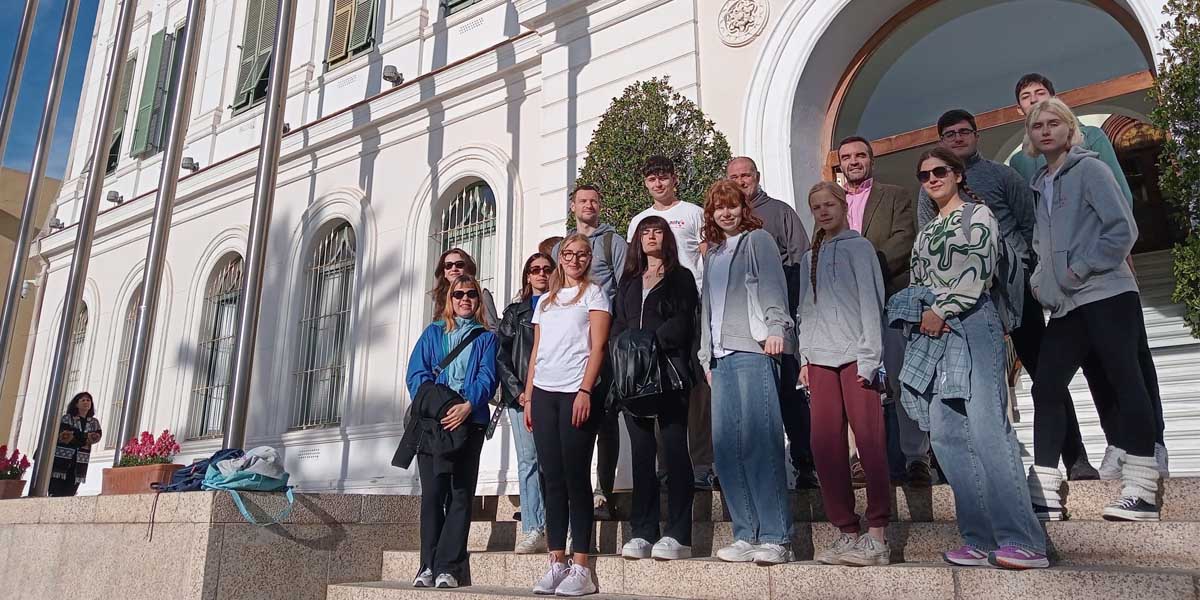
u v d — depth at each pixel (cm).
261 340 1050
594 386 382
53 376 630
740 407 355
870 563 322
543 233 765
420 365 431
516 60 876
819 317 351
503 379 443
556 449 380
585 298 396
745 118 665
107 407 1203
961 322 312
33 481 603
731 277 371
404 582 461
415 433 414
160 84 1348
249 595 433
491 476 789
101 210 1362
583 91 771
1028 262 374
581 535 372
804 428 426
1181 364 586
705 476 455
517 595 368
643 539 380
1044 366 336
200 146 1243
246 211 1134
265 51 1205
